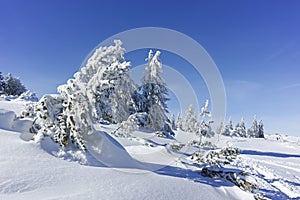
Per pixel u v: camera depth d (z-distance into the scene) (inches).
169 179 220.1
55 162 192.4
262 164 551.2
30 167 171.2
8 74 1759.4
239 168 434.6
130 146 376.2
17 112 441.7
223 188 247.8
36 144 212.8
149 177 210.5
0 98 871.1
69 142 235.0
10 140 212.7
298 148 1221.7
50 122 233.8
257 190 272.8
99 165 215.5
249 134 2721.5
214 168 323.0
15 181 147.6
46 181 157.2
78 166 196.9
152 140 538.9
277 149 1111.0
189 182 229.8
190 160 362.0
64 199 135.9
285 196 310.8
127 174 205.9
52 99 241.4
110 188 164.7
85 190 153.9
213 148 408.8
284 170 517.0
